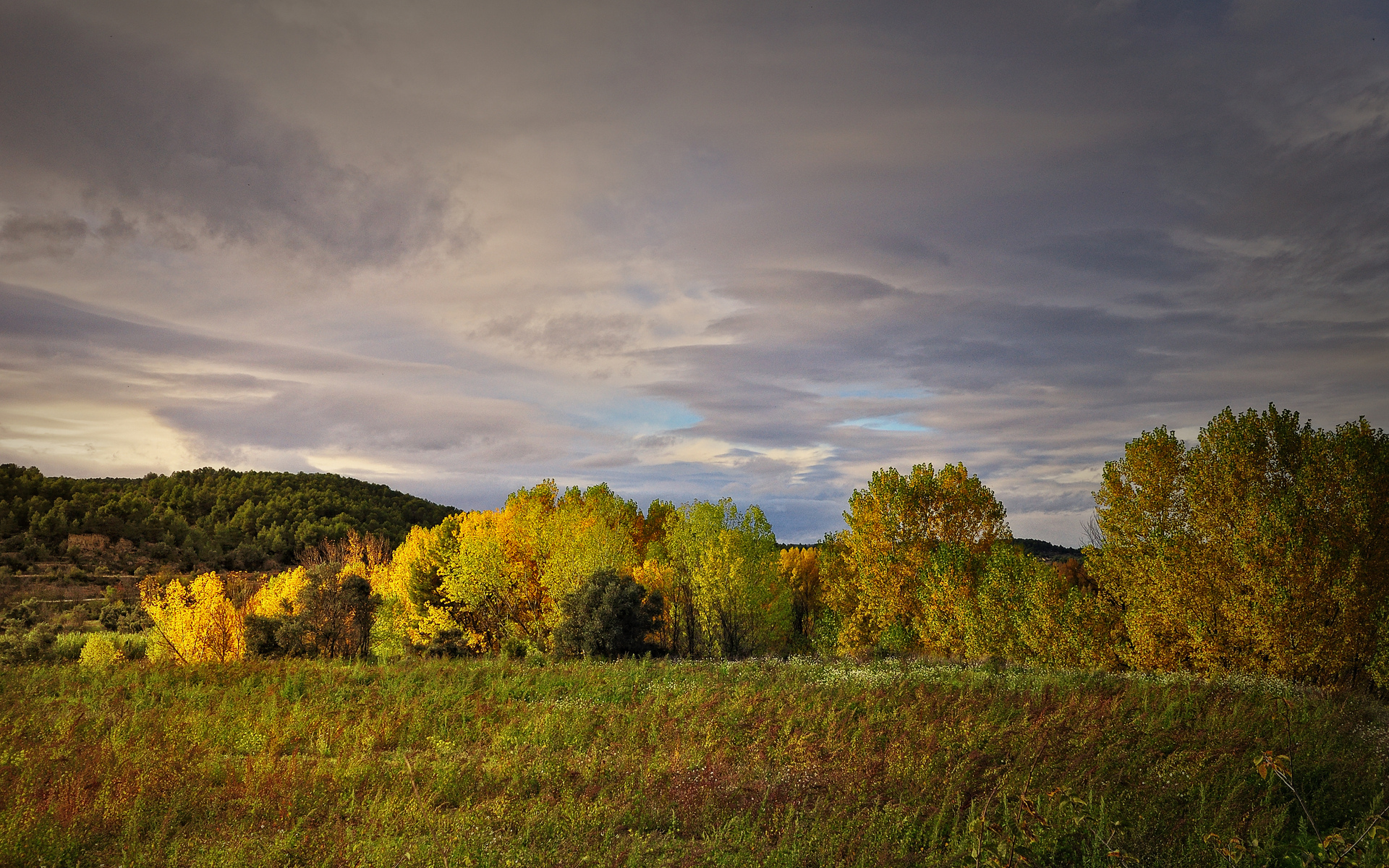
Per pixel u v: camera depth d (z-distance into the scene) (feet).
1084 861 25.38
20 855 25.52
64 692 56.70
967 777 33.14
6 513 348.59
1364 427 66.33
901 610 116.88
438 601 160.66
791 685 59.21
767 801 31.68
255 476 512.63
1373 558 64.64
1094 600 86.07
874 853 25.93
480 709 52.26
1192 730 40.78
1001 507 117.08
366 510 449.48
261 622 111.96
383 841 27.25
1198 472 72.74
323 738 42.63
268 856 25.86
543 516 152.56
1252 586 66.95
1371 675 64.95
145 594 130.11
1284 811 28.66
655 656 117.39
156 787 32.55
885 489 118.62
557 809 30.94
